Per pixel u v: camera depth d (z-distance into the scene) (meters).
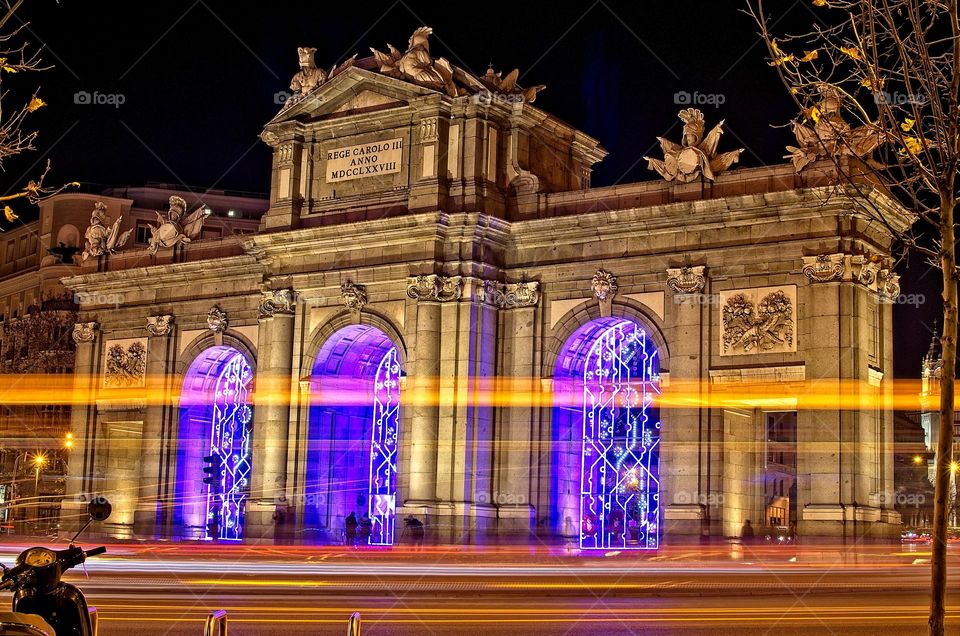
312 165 68.38
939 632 19.52
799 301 56.44
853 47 22.61
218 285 75.25
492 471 62.50
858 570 50.84
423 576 45.78
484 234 62.34
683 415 58.38
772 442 76.31
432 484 61.41
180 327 76.75
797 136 56.50
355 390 69.56
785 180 57.16
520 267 63.97
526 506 61.91
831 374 54.75
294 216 67.94
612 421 63.62
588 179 71.19
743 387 57.34
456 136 63.66
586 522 63.25
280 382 67.50
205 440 77.25
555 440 62.44
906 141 21.23
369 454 69.44
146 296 78.69
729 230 58.34
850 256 55.09
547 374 62.75
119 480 79.56
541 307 63.31
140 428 80.19
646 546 61.78
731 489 58.41
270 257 68.75
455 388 61.59
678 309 58.97
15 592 15.13
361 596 36.75
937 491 19.84
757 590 41.78
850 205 53.31
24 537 82.25
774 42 23.34
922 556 55.59
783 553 55.28
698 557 56.34
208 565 51.12
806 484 55.28
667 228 59.56
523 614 31.55
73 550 15.80
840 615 32.69
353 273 65.62
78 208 114.31
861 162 22.97
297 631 26.30
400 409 63.06
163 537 74.88
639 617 31.16
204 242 76.94
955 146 20.84
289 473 66.75
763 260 57.47
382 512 68.44
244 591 37.59
